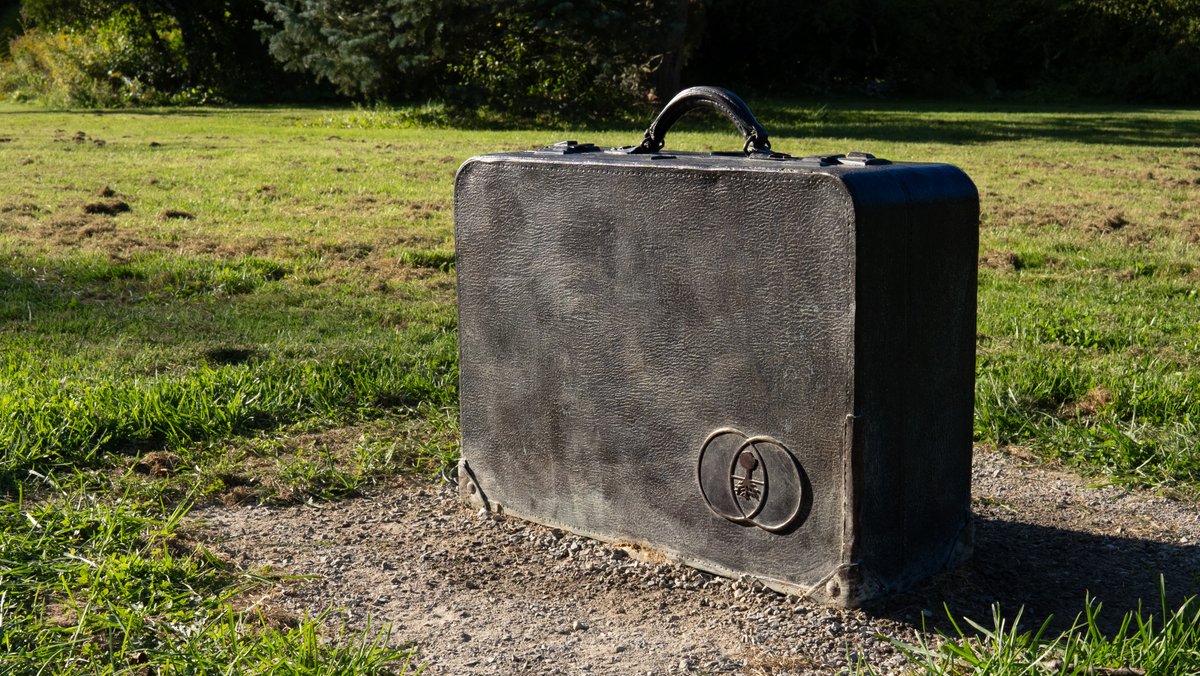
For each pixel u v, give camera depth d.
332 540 3.28
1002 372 4.70
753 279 2.74
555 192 3.08
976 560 3.09
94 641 2.55
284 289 6.63
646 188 2.89
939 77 36.44
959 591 2.89
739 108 3.01
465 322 3.39
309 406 4.43
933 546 2.93
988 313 6.05
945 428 2.88
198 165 12.85
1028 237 8.62
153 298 6.34
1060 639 2.56
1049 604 2.84
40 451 3.78
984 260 7.66
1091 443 3.97
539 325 3.20
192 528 3.32
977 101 33.97
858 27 36.34
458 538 3.28
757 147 2.98
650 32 19.98
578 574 3.03
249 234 8.41
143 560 2.95
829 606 2.76
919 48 36.00
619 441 3.09
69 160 13.20
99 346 5.18
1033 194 11.10
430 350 5.08
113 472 3.73
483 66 20.95
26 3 29.05
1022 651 2.44
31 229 8.38
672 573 3.00
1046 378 4.60
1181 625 2.46
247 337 5.42
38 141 15.78
